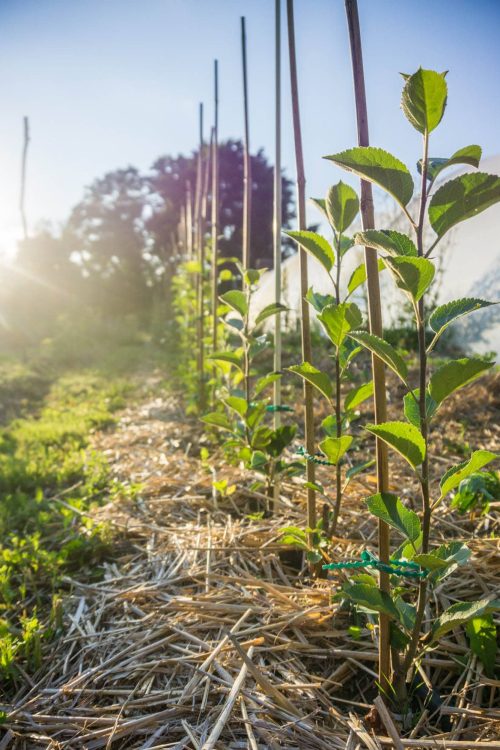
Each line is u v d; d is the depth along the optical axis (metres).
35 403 7.56
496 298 5.79
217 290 4.79
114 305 25.59
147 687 1.84
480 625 1.73
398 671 1.64
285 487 3.29
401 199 1.39
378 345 1.41
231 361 3.28
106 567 2.68
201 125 6.34
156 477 3.80
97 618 2.25
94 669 1.93
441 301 6.41
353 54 1.56
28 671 2.03
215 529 2.88
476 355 5.54
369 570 1.65
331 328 2.04
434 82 1.26
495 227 6.24
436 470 3.34
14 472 4.06
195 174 25.44
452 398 4.42
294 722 1.62
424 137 1.35
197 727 1.64
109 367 10.82
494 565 2.20
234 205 23.17
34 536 2.85
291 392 5.58
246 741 1.58
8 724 1.74
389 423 1.37
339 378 2.22
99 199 32.59
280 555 2.58
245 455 3.01
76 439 5.25
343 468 3.55
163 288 21.12
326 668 1.89
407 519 1.52
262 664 1.88
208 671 1.85
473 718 1.62
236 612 2.16
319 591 2.18
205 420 3.16
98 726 1.71
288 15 2.26
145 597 2.36
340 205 2.01
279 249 2.89
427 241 6.65
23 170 11.49
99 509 3.36
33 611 2.25
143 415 6.01
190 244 8.38
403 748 1.47
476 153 1.32
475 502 2.60
